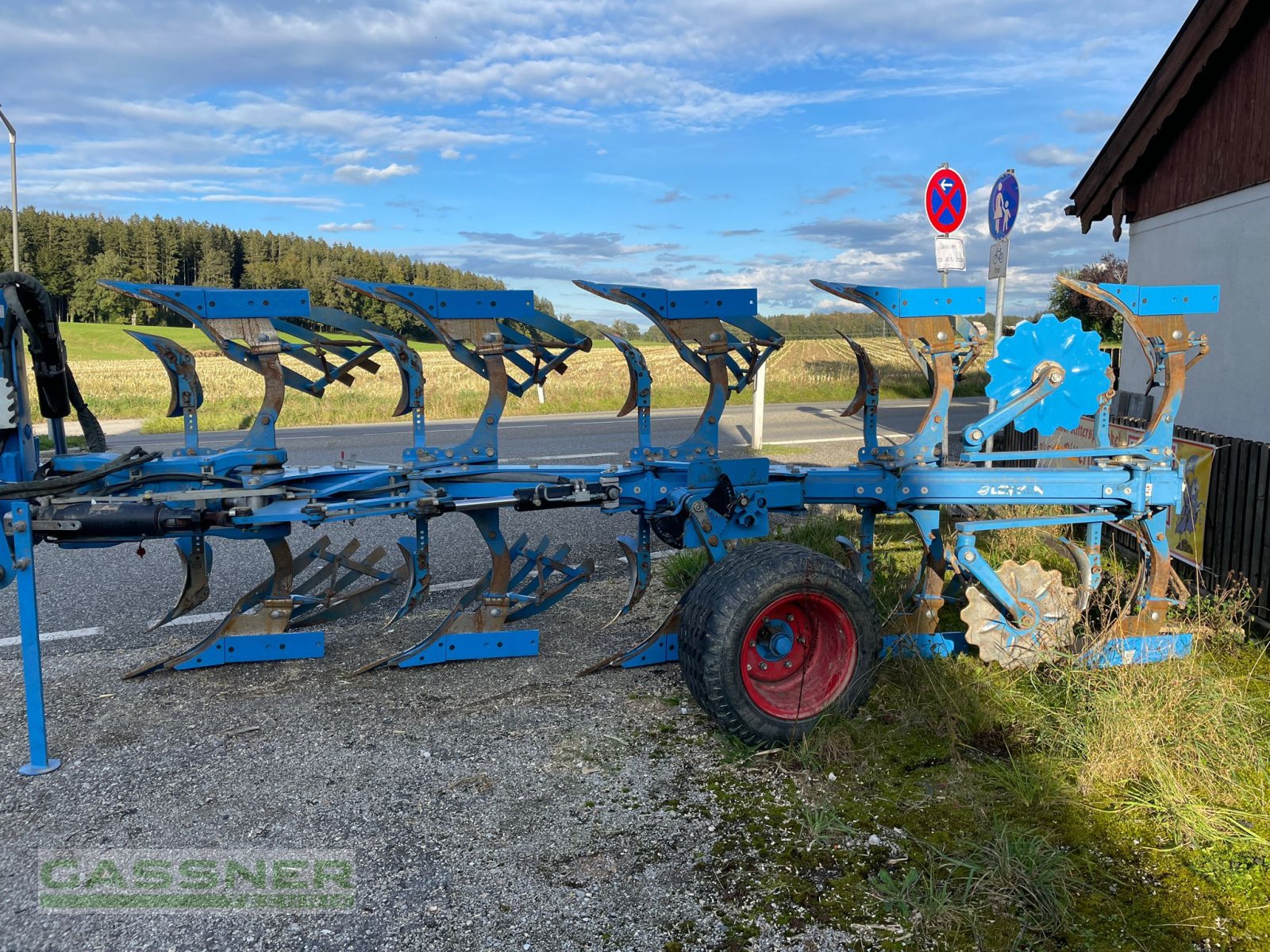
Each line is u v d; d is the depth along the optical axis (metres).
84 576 6.31
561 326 4.23
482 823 2.95
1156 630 4.09
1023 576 3.95
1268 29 5.72
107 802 3.14
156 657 4.62
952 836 2.82
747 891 2.56
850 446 11.45
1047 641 3.96
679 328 3.86
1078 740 3.34
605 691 4.05
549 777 3.26
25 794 3.21
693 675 3.38
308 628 5.01
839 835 2.83
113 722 3.81
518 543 4.95
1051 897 2.48
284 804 3.10
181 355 4.01
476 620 4.54
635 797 3.10
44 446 12.72
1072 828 2.87
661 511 4.18
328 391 23.41
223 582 6.11
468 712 3.84
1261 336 5.88
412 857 2.77
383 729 3.69
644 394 4.18
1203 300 4.02
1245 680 3.87
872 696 3.81
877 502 4.08
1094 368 3.96
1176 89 6.47
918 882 2.58
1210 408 6.45
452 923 2.45
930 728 3.54
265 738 3.63
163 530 3.64
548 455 11.30
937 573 4.10
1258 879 2.60
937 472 3.96
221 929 2.45
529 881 2.63
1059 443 6.70
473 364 4.18
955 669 3.96
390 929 2.43
